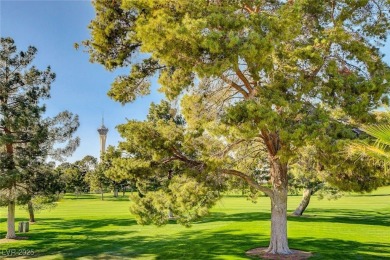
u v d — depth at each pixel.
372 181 18.64
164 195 18.72
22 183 30.55
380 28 18.94
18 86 31.48
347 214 43.84
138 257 22.56
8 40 31.12
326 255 20.44
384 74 17.73
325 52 17.67
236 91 19.61
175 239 28.25
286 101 15.70
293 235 26.78
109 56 19.41
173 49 15.50
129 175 18.84
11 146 30.94
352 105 16.64
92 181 95.94
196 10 15.91
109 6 18.48
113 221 42.09
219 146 19.48
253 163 23.95
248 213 46.66
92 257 23.16
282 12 16.03
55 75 32.38
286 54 17.08
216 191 19.31
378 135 9.08
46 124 32.12
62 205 71.75
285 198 20.70
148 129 19.11
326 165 18.30
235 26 15.23
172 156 19.28
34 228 37.25
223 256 20.94
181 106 19.33
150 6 16.09
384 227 31.03
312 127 15.64
